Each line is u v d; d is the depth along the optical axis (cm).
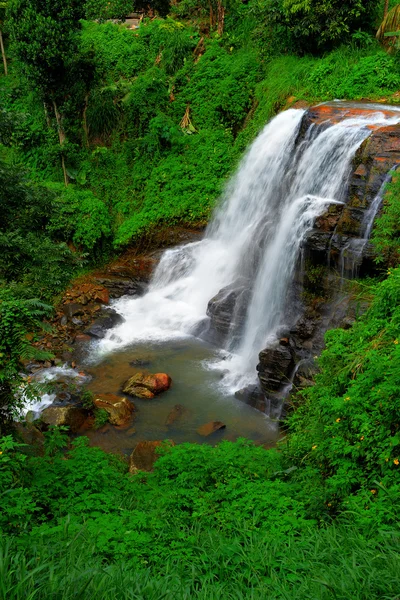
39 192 1043
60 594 360
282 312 1226
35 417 1035
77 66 1875
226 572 460
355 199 1125
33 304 690
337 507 581
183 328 1458
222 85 1911
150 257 1692
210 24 2195
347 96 1633
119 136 1956
